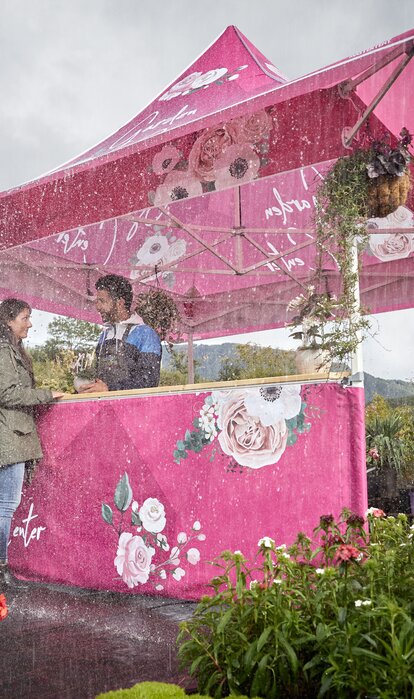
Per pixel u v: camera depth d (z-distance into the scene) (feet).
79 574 13.74
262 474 12.22
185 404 13.14
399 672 6.09
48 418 14.51
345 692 6.37
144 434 13.47
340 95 11.90
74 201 13.94
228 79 14.97
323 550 8.61
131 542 13.35
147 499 13.30
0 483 14.33
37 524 14.24
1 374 14.14
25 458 14.21
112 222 19.66
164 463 13.21
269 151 12.94
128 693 6.77
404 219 18.60
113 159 12.76
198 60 16.67
